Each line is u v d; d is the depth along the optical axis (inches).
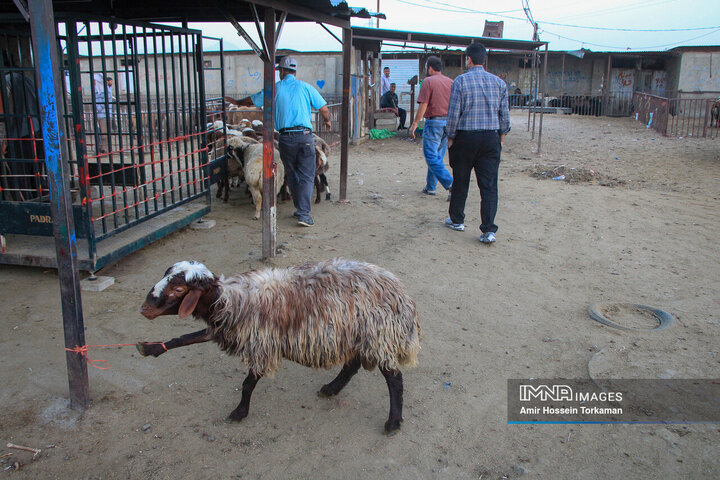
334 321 121.2
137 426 131.8
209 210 291.9
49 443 124.9
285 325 120.7
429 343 175.0
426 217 313.6
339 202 345.7
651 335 179.0
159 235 245.6
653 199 357.4
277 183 300.7
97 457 121.0
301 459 122.6
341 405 142.9
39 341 168.7
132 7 279.7
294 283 123.7
